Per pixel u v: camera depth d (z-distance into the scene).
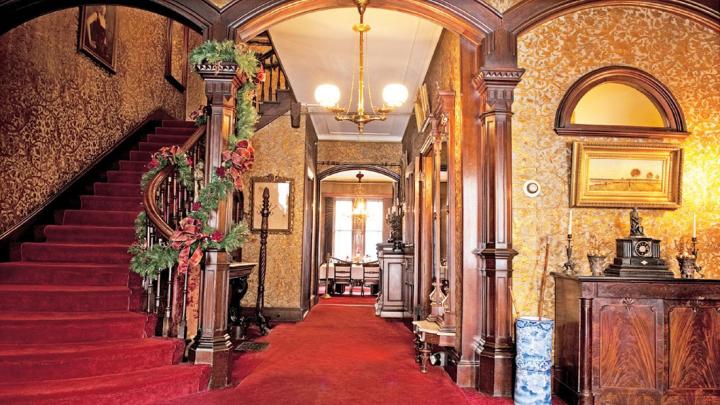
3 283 4.27
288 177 8.13
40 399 3.00
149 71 7.74
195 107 9.66
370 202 16.30
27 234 4.90
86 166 6.02
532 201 4.16
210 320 3.89
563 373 3.88
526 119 4.21
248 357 5.11
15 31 4.75
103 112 6.39
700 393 3.59
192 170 4.09
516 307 4.07
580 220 4.18
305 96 8.28
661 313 3.62
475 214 4.30
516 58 4.13
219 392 3.76
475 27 4.14
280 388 3.95
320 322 7.75
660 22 4.34
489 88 4.06
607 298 3.61
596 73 4.22
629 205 4.15
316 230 10.58
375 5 4.25
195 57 3.90
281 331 6.83
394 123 9.45
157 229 3.87
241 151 3.89
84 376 3.38
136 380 3.37
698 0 4.23
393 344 5.96
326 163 10.67
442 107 4.89
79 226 5.10
